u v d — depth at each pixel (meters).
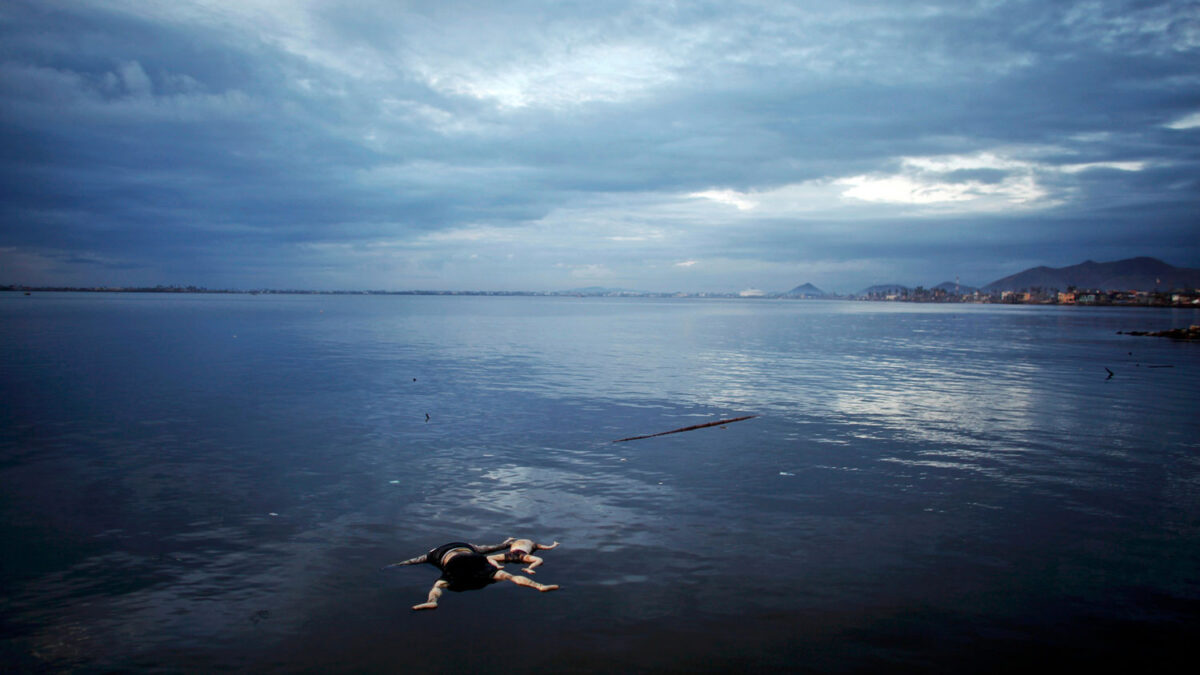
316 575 11.04
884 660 8.61
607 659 8.60
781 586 10.65
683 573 11.11
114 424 22.73
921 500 14.93
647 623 9.48
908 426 23.44
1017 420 24.73
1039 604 10.11
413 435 21.44
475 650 8.82
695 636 9.16
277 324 91.38
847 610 9.91
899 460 18.48
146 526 13.11
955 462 18.28
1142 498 15.15
